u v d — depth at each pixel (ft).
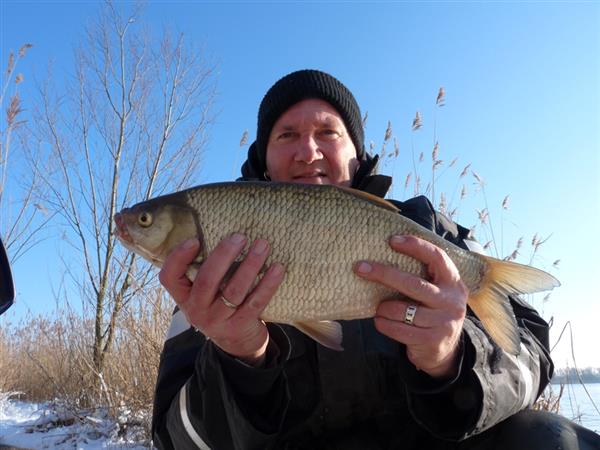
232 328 1.48
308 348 1.85
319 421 1.81
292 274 1.57
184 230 1.65
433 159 4.35
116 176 7.13
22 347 7.85
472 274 1.75
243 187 1.64
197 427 1.67
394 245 1.56
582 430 1.69
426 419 1.61
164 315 4.50
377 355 1.79
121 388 4.65
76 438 4.11
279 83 2.49
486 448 1.74
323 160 2.40
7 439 4.33
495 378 1.61
